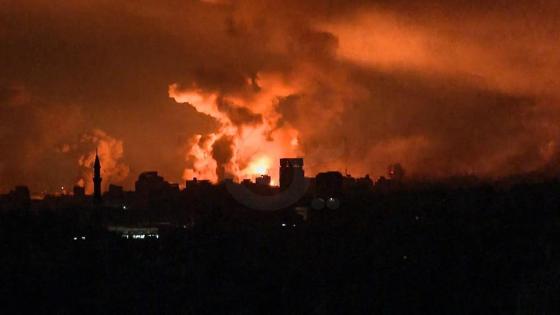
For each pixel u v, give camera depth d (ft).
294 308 119.14
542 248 123.65
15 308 115.24
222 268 130.31
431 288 120.16
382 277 123.75
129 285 123.34
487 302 115.14
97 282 124.06
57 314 114.52
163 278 125.80
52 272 124.26
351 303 118.52
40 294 118.83
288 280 125.08
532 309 110.42
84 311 116.37
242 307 119.24
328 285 123.24
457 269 123.13
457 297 117.50
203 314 117.60
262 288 123.65
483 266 122.72
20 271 123.44
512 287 116.26
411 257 128.16
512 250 125.90
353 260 129.49
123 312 117.19
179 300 120.47
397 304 118.11
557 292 110.11
